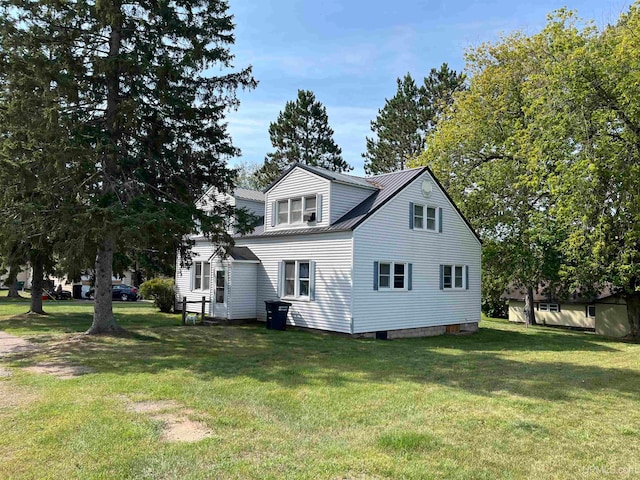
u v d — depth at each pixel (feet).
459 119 84.53
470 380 31.68
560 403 25.85
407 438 19.13
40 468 15.78
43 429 19.51
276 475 15.49
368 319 56.13
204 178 50.47
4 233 40.04
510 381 31.63
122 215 38.68
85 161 39.42
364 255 56.03
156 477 15.23
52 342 43.98
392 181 65.05
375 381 30.45
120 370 31.86
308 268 60.59
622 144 55.72
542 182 67.82
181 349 41.39
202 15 48.57
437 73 131.03
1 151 39.63
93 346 41.63
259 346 44.88
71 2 42.06
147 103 45.32
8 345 42.32
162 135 46.26
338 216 59.36
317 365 35.60
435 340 58.29
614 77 54.24
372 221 57.11
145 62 42.09
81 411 22.04
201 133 49.32
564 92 57.16
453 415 22.91
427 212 65.10
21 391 25.86
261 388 27.53
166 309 80.07
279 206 66.28
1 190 39.06
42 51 41.37
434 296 65.31
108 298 48.52
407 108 132.77
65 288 135.44
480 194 79.61
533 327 83.97
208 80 49.08
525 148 67.46
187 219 44.19
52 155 37.63
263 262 67.41
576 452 18.42
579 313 89.10
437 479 15.51
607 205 57.16
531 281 76.33
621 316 77.71
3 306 89.86
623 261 58.65
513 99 79.00
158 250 53.42
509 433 20.44
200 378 29.84
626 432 20.92
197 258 73.87
